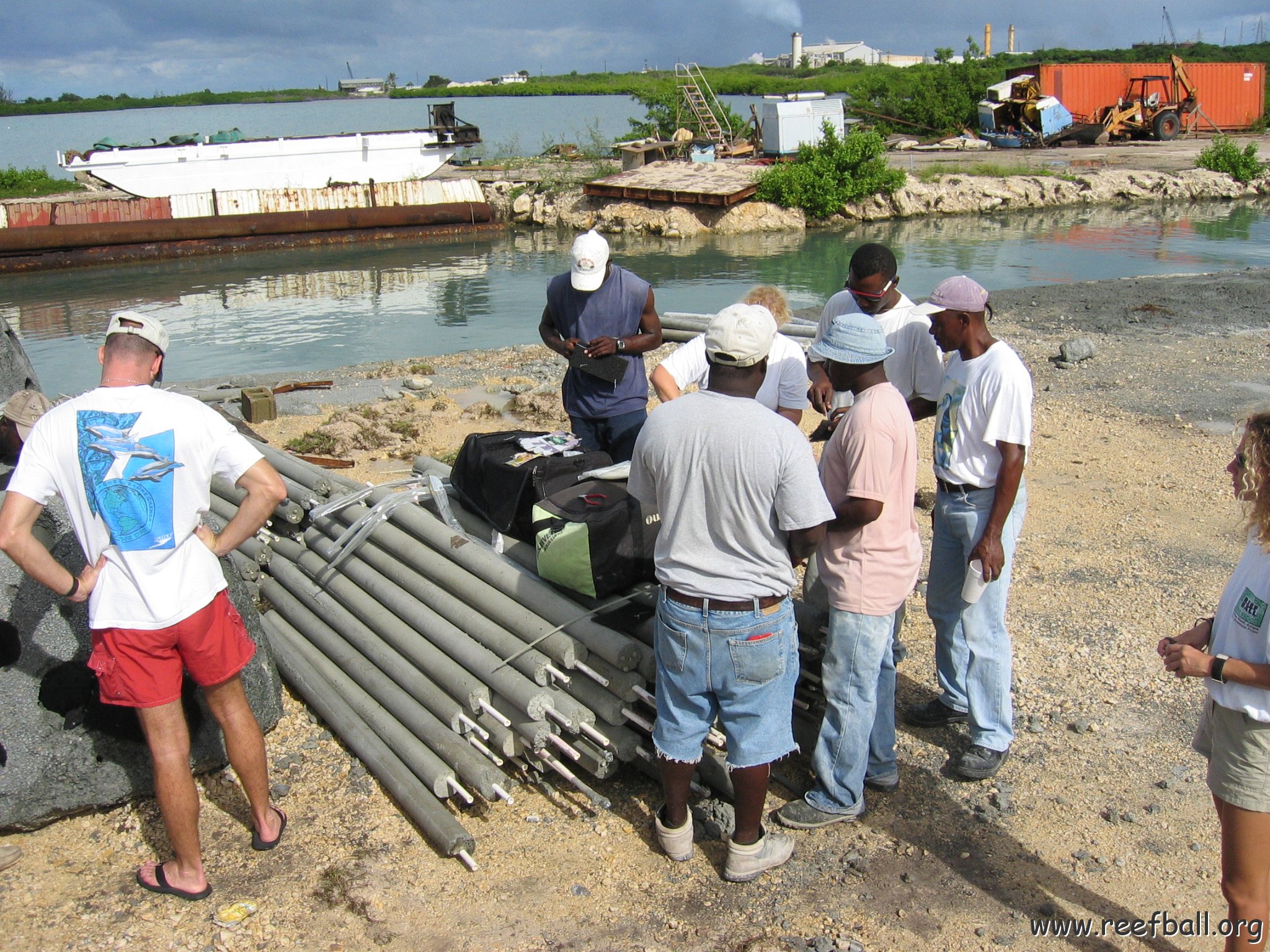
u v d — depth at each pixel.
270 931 3.34
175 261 25.27
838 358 3.46
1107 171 32.19
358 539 5.00
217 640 3.34
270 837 3.72
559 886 3.57
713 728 4.03
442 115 30.42
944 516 4.07
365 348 14.88
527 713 3.75
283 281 21.86
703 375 4.68
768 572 3.24
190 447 3.19
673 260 23.11
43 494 3.09
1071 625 5.46
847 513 3.48
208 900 3.47
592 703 3.79
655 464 3.26
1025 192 30.36
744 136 38.28
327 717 4.46
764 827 3.86
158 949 3.25
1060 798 4.06
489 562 4.36
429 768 3.87
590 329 5.64
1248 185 31.80
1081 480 7.57
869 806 4.03
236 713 3.52
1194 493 7.24
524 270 22.62
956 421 3.95
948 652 4.40
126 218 25.45
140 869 3.60
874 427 3.43
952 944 3.31
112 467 3.08
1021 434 3.74
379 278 22.00
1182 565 6.13
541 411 9.66
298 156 28.95
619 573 3.87
